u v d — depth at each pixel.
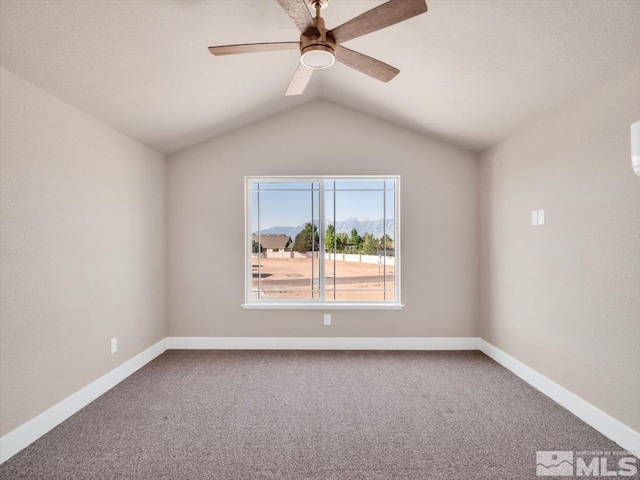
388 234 3.57
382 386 2.60
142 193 3.08
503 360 3.02
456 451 1.81
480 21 1.82
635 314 1.79
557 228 2.36
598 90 2.01
